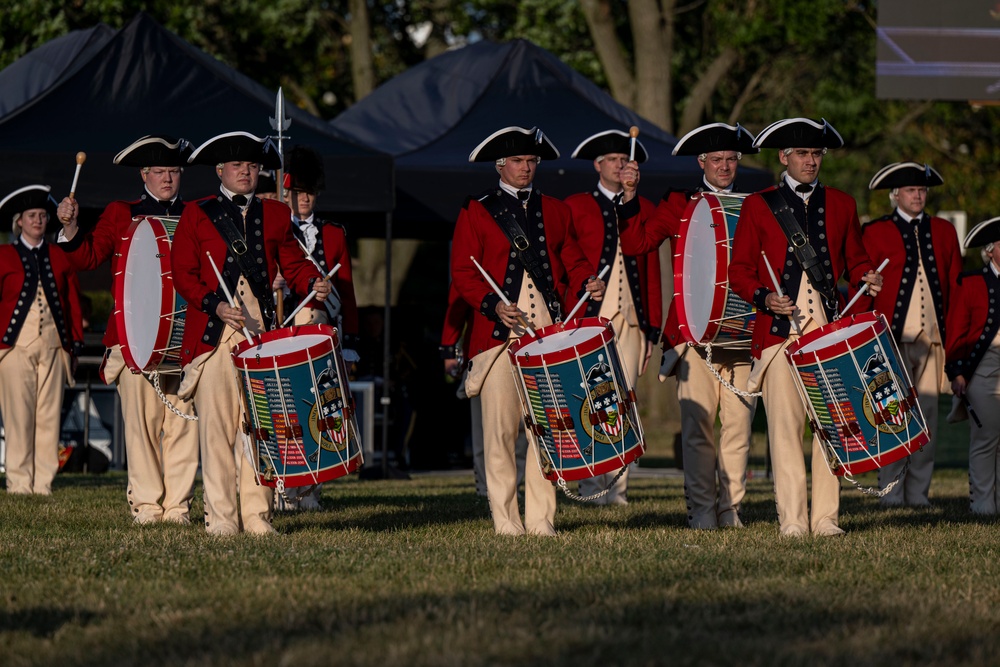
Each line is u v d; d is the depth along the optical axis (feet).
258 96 91.86
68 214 57.88
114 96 87.56
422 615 34.71
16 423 70.64
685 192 58.75
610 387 47.34
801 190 50.62
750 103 179.11
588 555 44.96
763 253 50.57
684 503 68.74
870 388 47.03
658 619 34.96
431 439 104.63
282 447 46.68
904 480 68.33
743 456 56.44
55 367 71.36
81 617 35.60
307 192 64.80
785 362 50.37
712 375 55.72
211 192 85.10
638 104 158.30
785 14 153.69
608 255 59.26
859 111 170.09
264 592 38.22
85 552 45.50
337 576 40.98
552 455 47.70
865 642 32.50
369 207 87.86
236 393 50.60
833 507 52.01
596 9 158.10
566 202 60.03
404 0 185.78
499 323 50.39
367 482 88.12
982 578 41.42
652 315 60.80
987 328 63.82
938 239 67.21
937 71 120.67
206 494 50.98
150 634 33.19
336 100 201.36
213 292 49.44
